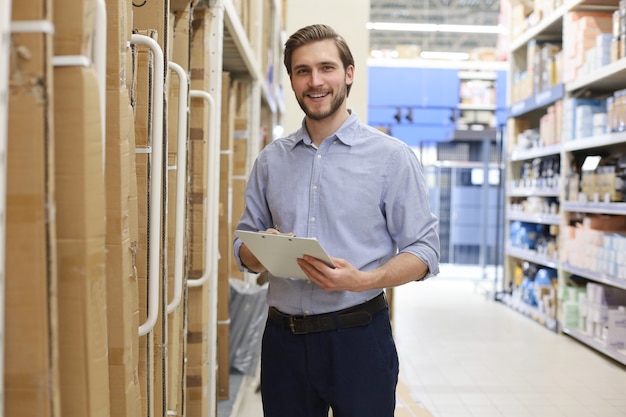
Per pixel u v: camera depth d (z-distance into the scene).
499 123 9.27
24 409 0.86
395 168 1.79
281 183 1.89
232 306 3.73
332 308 1.78
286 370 1.83
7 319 0.85
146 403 1.50
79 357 0.97
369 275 1.68
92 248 0.98
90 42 0.97
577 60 5.21
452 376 4.15
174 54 2.08
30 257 0.85
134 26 1.65
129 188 1.30
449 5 13.11
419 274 1.78
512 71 7.02
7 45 0.77
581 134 5.10
